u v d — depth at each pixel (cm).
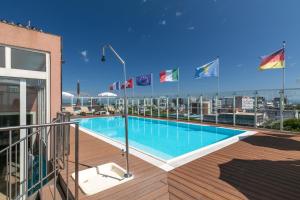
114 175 336
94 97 1758
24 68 400
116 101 1753
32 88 426
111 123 1327
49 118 441
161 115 1341
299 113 709
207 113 1044
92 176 333
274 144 537
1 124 368
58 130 353
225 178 312
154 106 1398
